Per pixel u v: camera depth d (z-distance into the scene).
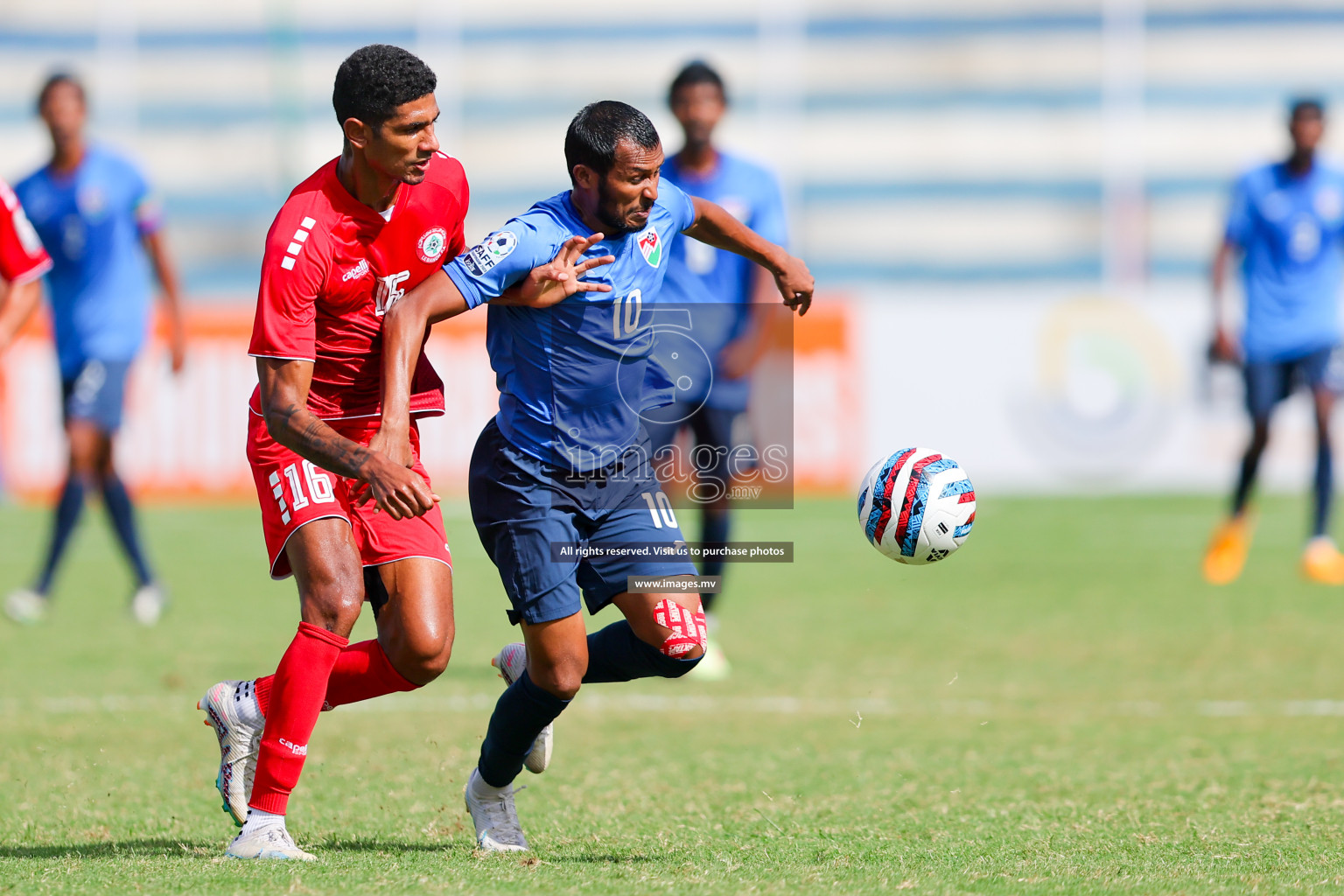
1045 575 41.06
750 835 16.67
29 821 17.53
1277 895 13.39
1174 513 52.34
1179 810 17.69
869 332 56.22
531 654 15.70
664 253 16.05
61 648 30.53
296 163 72.56
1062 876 14.17
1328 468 38.88
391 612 16.19
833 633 32.75
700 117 28.31
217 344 53.97
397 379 14.69
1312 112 37.00
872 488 17.23
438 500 14.59
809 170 72.19
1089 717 24.17
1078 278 70.94
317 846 16.17
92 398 33.78
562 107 71.94
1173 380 55.94
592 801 18.67
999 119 71.12
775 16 70.62
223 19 72.75
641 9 71.44
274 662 29.11
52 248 33.31
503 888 13.51
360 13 72.06
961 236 71.81
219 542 47.56
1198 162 70.38
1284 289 37.97
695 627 15.86
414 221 16.17
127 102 73.12
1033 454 56.22
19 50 73.06
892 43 71.44
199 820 17.69
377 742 22.27
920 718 24.23
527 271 15.13
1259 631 32.22
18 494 54.03
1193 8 69.81
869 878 14.06
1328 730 22.95
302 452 14.95
